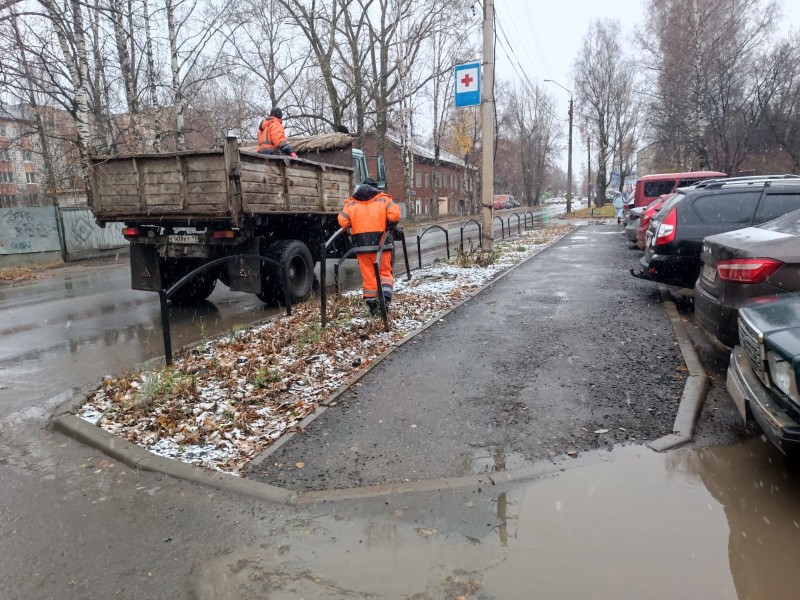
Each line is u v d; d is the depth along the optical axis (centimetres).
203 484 346
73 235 1770
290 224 915
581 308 772
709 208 733
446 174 6322
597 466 353
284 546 284
